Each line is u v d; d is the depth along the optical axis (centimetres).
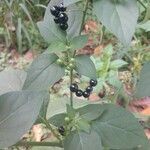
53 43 35
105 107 38
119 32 31
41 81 35
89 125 37
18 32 97
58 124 38
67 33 36
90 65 35
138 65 87
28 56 99
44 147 58
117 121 38
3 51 100
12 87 41
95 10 31
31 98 28
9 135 27
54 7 34
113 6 31
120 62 80
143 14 85
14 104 27
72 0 32
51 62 35
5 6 103
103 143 38
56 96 83
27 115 27
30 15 102
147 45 96
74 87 36
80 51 96
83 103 62
